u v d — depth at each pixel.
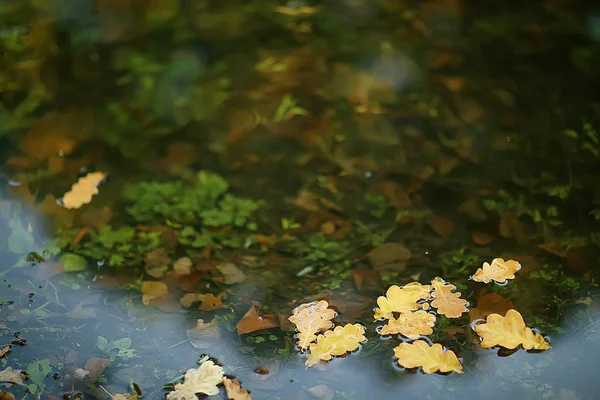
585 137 3.31
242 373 2.25
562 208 2.94
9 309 2.50
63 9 4.36
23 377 2.22
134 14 4.32
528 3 4.31
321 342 2.32
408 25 4.20
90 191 3.06
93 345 2.36
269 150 3.31
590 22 4.12
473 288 2.58
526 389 2.18
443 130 3.40
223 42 4.07
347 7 4.38
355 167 3.20
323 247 2.80
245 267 2.71
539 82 3.68
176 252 2.78
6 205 2.97
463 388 2.19
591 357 2.29
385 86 3.71
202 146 3.34
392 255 2.75
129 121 3.50
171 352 2.33
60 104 3.62
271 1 4.44
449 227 2.87
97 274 2.67
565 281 2.59
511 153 3.25
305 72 3.82
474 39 4.04
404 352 2.27
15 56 3.95
